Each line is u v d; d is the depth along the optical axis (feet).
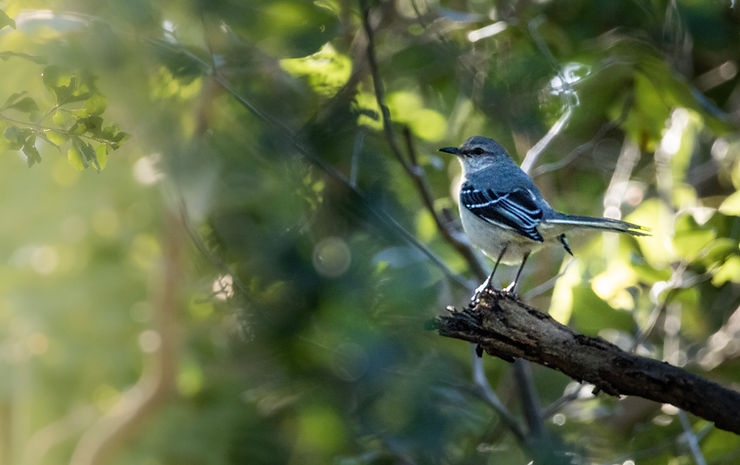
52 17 32.63
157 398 50.19
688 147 44.29
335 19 38.11
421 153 45.65
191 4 35.78
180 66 36.01
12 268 50.26
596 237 40.57
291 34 37.24
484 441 44.14
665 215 39.27
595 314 40.32
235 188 39.45
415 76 48.11
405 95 45.14
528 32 44.88
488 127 48.01
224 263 38.63
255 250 39.63
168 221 45.85
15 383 51.57
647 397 23.30
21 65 32.73
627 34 46.88
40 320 49.19
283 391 45.24
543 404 50.06
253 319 39.52
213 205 38.37
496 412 42.42
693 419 42.06
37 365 51.29
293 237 39.63
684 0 44.80
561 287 40.16
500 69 44.42
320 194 40.14
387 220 40.55
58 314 49.75
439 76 48.24
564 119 41.19
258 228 39.99
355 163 39.37
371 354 37.93
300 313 38.68
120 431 49.98
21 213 49.06
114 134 22.17
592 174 51.65
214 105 41.11
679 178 44.01
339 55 40.78
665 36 47.16
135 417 49.98
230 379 48.70
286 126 39.55
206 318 50.47
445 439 39.24
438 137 45.73
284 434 48.52
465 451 42.93
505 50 45.93
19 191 48.47
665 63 43.11
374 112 41.47
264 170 40.04
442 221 41.19
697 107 42.78
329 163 40.70
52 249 51.78
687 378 22.50
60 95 21.83
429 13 47.24
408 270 39.52
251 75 41.70
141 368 52.65
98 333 51.34
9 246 49.75
